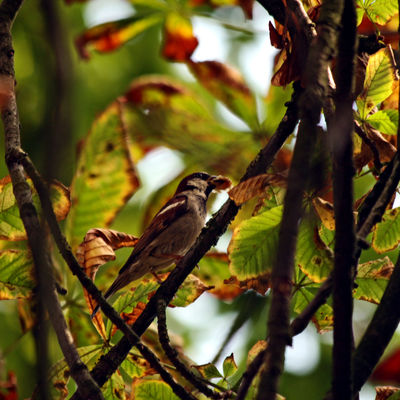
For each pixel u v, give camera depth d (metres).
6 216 6.09
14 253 5.88
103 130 6.28
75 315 6.59
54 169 3.92
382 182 5.48
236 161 8.80
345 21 4.23
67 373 6.21
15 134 6.07
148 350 5.57
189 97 9.15
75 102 4.03
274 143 6.40
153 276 7.01
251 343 9.23
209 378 6.12
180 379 6.62
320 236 6.31
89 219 6.38
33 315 5.90
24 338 10.25
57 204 6.13
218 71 8.96
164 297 6.49
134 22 8.88
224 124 9.16
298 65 6.09
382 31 7.20
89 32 8.88
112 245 6.38
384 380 5.88
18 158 5.83
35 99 11.45
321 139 5.42
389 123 6.52
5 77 6.41
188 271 6.56
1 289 5.82
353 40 4.23
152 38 13.07
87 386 4.92
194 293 6.60
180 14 8.88
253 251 6.07
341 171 4.21
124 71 12.64
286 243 3.65
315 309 4.77
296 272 6.37
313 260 5.96
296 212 3.68
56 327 5.09
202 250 6.61
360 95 6.55
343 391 4.31
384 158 6.49
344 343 4.29
